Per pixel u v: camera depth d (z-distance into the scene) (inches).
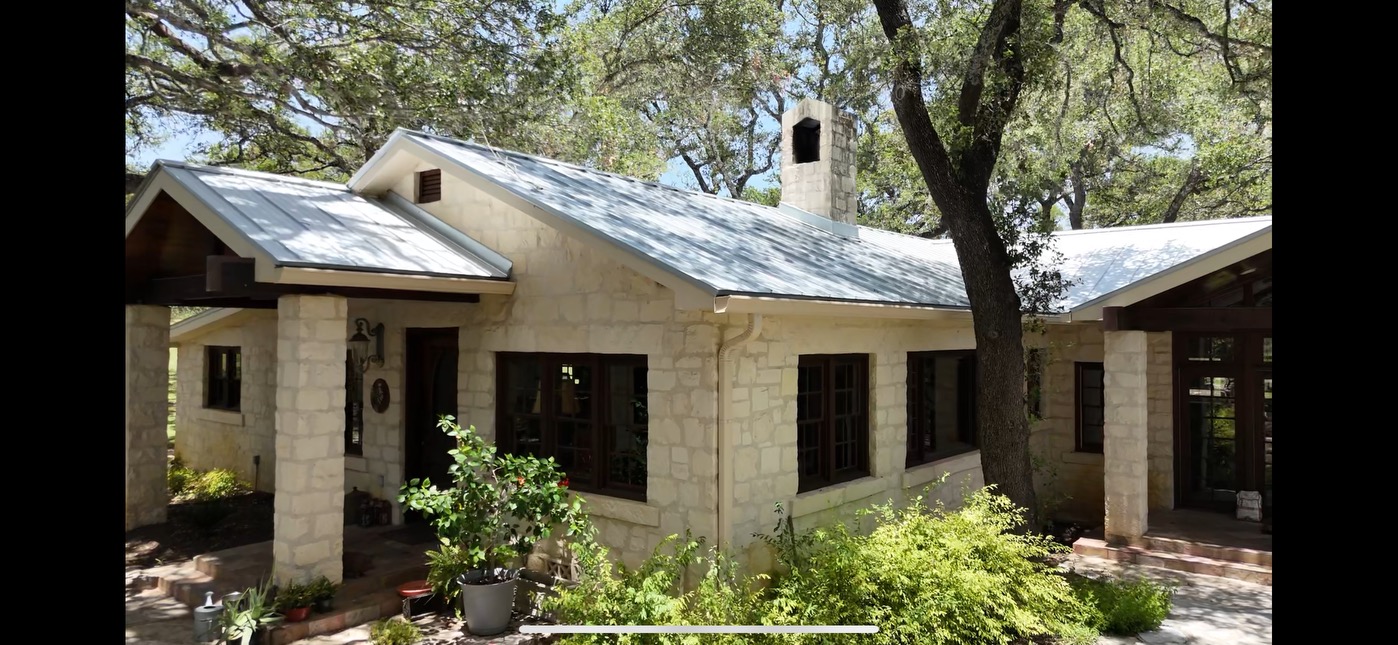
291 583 285.7
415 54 496.7
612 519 312.2
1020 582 272.7
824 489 340.5
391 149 370.0
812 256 392.8
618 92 788.6
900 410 392.2
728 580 278.4
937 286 430.6
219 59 505.7
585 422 326.3
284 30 455.2
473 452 286.0
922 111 341.1
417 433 392.5
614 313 311.4
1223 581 350.9
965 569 257.3
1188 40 408.8
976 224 343.9
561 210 305.1
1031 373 454.0
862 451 375.2
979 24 353.4
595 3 772.6
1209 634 288.7
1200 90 559.5
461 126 498.9
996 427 344.2
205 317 506.6
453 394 386.6
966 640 247.9
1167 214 900.6
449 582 285.3
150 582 318.0
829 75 768.9
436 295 337.7
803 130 525.0
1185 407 442.0
